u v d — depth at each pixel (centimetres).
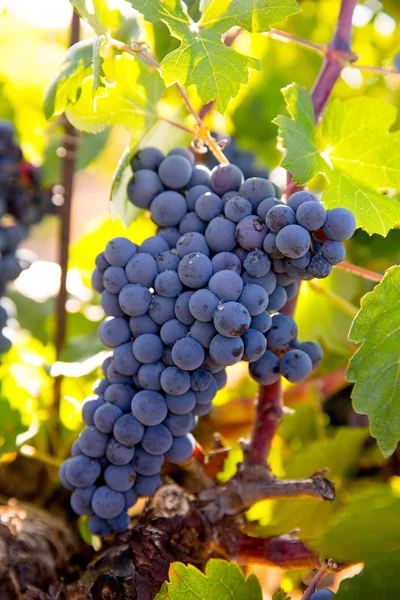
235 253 46
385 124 54
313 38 75
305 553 51
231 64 47
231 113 73
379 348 48
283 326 48
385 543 45
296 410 68
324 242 45
